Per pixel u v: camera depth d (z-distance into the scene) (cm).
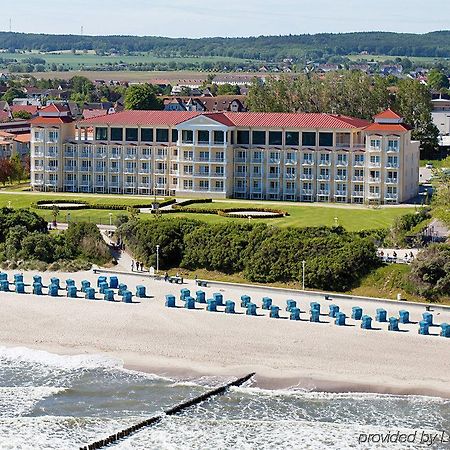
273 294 18775
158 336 15925
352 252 19225
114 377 14288
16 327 16488
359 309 16788
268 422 12600
